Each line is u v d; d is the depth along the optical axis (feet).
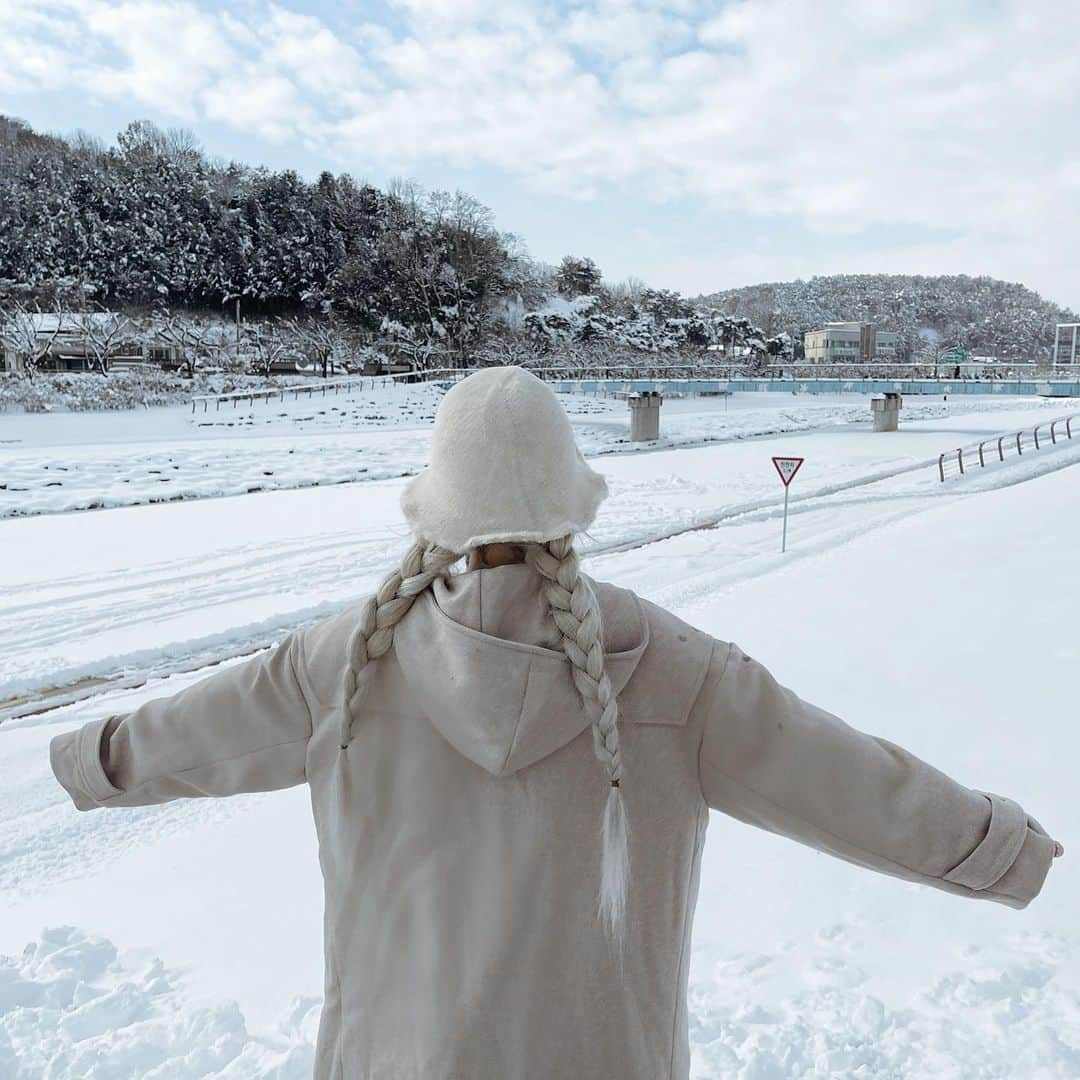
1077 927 13.37
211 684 4.51
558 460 3.99
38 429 142.82
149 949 14.10
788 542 56.13
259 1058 10.75
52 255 264.31
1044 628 31.55
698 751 4.01
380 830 4.14
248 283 283.59
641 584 45.09
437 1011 3.90
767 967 12.82
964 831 3.89
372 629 4.08
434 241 287.07
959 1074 10.33
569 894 3.86
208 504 75.56
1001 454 99.91
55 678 33.37
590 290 370.94
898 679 27.07
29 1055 10.90
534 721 3.76
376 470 101.96
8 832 20.51
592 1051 3.89
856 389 164.14
